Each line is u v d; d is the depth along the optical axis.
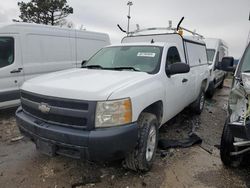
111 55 4.87
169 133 5.44
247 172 3.87
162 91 4.06
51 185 3.36
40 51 7.36
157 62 4.32
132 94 3.23
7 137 5.01
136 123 3.21
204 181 3.57
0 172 3.66
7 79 6.55
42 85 3.39
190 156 4.34
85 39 9.00
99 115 2.97
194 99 6.60
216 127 6.14
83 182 3.44
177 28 6.80
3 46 6.44
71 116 3.05
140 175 3.64
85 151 2.97
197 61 6.92
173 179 3.58
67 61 8.29
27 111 3.60
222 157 3.87
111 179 3.52
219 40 11.34
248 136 3.03
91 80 3.49
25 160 4.04
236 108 3.30
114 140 2.94
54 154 3.23
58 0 29.94
